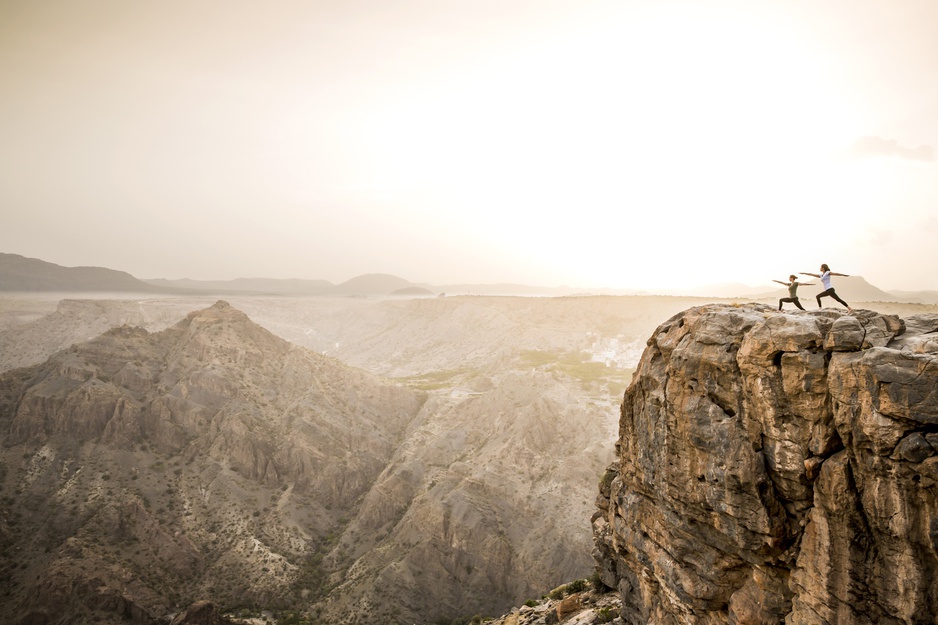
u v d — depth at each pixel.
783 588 18.61
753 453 18.47
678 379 21.56
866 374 15.55
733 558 19.97
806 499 17.47
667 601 23.47
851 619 15.91
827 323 17.42
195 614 69.81
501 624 44.28
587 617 33.50
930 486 14.22
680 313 23.95
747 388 18.97
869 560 15.71
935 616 14.26
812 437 17.02
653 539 24.08
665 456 22.14
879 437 15.16
